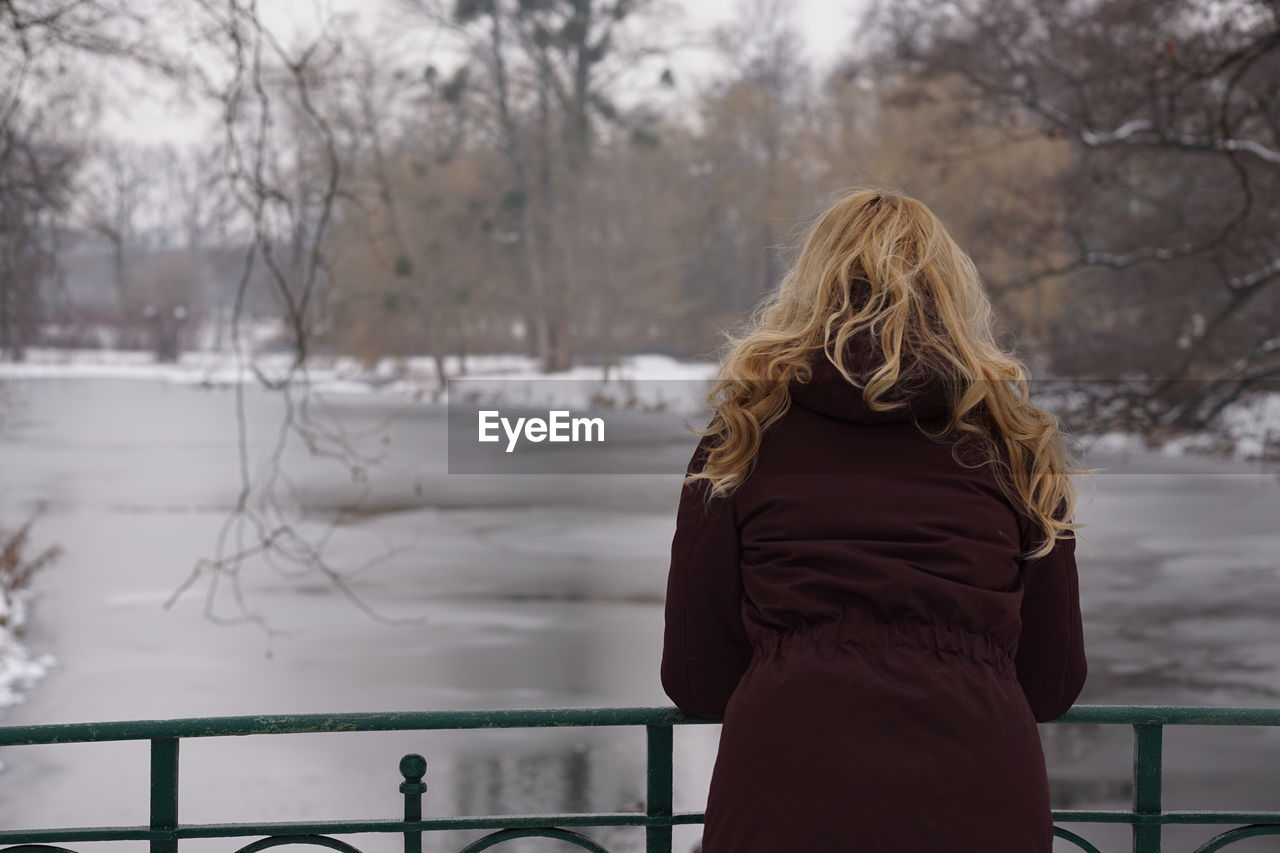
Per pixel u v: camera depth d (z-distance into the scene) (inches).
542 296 1968.5
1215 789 346.3
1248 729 399.9
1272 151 829.2
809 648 73.2
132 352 2672.2
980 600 73.0
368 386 1980.8
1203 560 692.1
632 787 346.0
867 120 1750.7
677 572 79.1
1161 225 1011.9
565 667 466.3
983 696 71.6
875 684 71.3
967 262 81.3
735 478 77.1
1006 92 911.7
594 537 778.8
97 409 1797.5
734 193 2081.7
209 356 2664.9
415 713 90.0
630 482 1068.5
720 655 79.2
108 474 1065.5
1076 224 967.0
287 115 400.8
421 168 1760.6
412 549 724.7
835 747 70.6
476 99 1904.5
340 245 523.2
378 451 1241.4
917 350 75.4
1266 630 528.1
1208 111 740.7
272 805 334.0
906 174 1355.8
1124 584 626.5
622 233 2018.9
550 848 307.7
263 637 512.1
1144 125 824.9
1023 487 77.4
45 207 489.1
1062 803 336.2
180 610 558.9
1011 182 1063.6
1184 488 978.1
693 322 2193.7
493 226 1910.7
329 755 376.5
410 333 2037.4
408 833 90.3
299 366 314.7
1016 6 889.5
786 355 77.0
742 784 72.1
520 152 1966.0
